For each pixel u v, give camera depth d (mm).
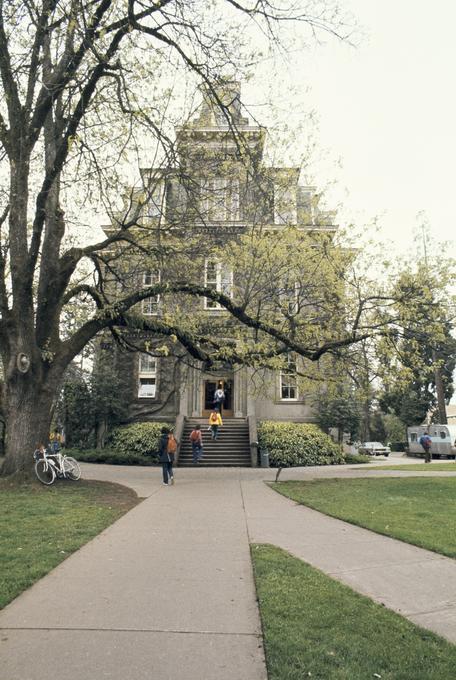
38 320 14539
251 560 6426
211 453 23828
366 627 4277
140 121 11242
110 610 4664
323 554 6855
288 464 23797
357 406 28188
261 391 24156
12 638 4059
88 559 6457
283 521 9219
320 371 18625
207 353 16969
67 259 14680
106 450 24359
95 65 11969
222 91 12375
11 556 6445
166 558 6508
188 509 10422
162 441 15016
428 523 9078
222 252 15711
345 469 21375
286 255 15758
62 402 27172
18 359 13430
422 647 3908
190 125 13750
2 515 9430
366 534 8180
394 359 15336
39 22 11000
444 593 5285
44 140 15211
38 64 11945
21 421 13703
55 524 8570
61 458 15031
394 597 5152
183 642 3988
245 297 15695
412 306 14695
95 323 15203
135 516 9578
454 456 36375
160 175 13852
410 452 40438
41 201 12727
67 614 4566
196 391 27703
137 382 27797
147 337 21844
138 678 3428
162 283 14695
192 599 4973
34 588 5293
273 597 4969
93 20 10609
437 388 42219
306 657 3705
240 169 14398
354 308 15938
